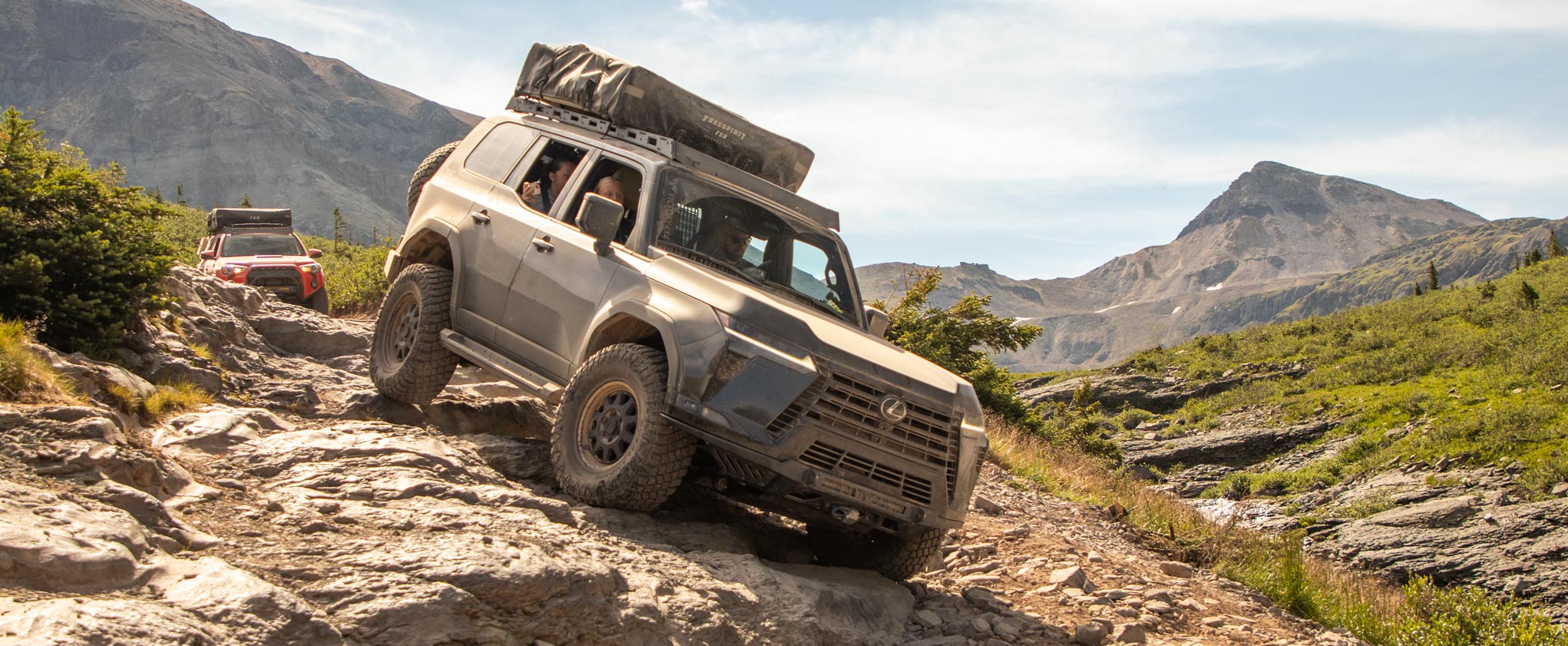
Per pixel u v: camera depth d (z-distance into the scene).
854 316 6.60
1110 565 8.13
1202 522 12.12
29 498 3.37
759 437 4.93
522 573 3.68
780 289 6.25
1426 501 43.28
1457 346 71.62
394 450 5.26
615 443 5.40
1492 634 8.62
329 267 30.95
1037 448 17.33
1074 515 11.59
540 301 6.09
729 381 5.04
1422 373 70.56
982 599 6.17
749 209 6.39
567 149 6.63
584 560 4.18
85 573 3.07
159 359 6.44
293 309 9.97
